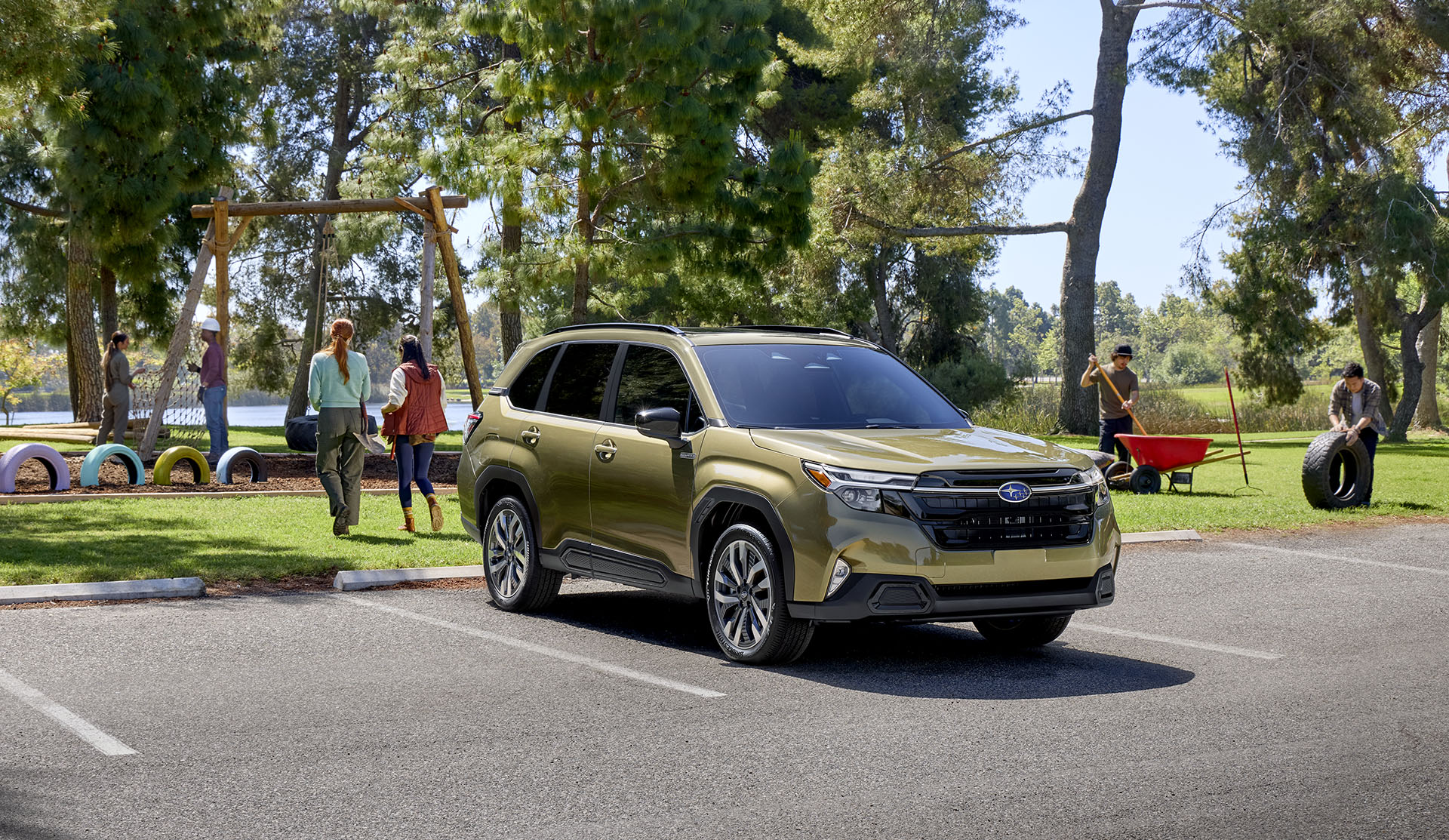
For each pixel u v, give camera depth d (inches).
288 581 375.2
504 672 265.4
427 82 872.9
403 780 190.9
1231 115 1323.8
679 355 311.9
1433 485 741.9
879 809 177.6
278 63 1531.7
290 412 1718.8
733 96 750.5
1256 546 482.3
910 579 253.0
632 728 221.3
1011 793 184.7
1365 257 1216.8
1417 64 1370.6
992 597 258.4
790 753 205.9
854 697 245.4
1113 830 168.7
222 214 739.4
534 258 755.4
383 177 884.0
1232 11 1251.2
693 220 814.5
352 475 469.4
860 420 301.9
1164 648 297.3
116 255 915.4
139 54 734.5
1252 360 1492.4
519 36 682.2
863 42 1357.0
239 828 169.0
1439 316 1637.6
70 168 755.4
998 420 1598.2
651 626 325.1
